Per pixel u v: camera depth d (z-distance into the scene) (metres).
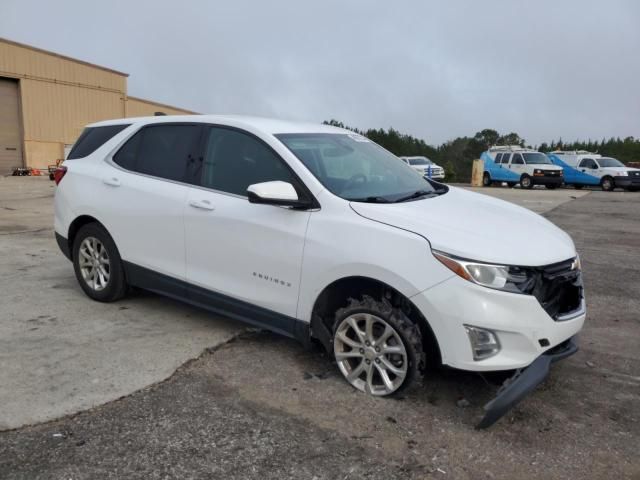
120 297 5.27
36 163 31.27
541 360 3.29
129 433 3.13
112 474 2.78
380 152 4.93
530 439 3.20
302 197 3.88
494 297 3.19
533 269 3.30
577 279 3.66
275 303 3.98
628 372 4.13
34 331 4.59
